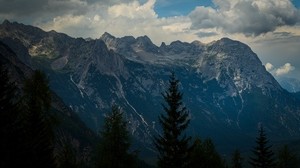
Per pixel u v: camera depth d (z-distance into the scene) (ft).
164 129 190.80
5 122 150.41
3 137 150.30
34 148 174.50
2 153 150.41
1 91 151.23
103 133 205.05
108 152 202.59
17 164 155.22
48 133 196.65
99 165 200.54
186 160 193.06
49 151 182.80
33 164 167.63
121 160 202.90
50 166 181.57
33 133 181.57
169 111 190.39
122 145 204.23
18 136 156.25
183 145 190.90
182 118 189.67
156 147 193.88
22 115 183.42
